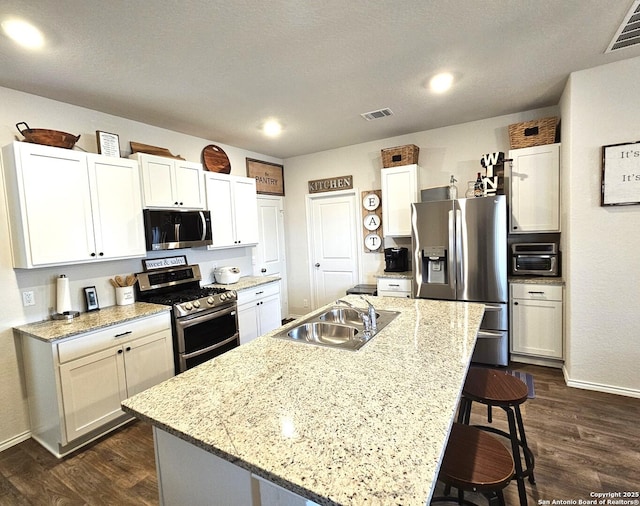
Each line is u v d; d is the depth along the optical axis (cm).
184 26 178
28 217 221
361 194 452
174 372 286
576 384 279
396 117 345
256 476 84
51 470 208
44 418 229
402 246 428
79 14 162
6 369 234
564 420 234
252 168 457
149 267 318
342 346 162
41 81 228
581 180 263
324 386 123
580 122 259
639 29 199
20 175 217
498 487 107
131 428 251
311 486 75
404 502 70
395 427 96
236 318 344
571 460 195
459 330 182
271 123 341
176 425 102
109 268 289
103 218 261
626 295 257
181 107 287
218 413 108
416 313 219
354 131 386
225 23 177
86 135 280
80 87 240
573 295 275
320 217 492
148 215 292
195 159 377
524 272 330
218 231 362
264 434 96
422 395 114
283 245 518
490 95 297
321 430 96
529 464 168
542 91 294
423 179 405
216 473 106
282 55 212
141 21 171
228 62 218
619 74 244
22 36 177
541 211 322
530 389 279
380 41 202
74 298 266
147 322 263
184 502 116
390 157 395
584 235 267
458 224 331
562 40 211
